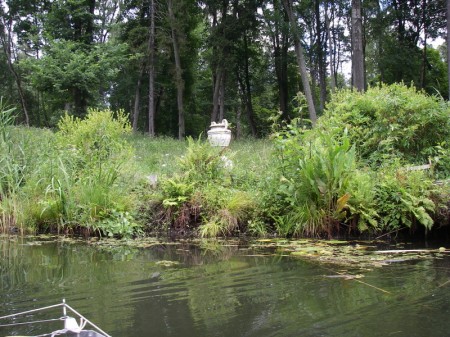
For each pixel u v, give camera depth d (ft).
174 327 7.37
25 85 105.19
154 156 34.58
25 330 7.25
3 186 22.67
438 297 8.93
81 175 22.27
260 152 31.58
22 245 16.80
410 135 21.68
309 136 19.74
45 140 26.25
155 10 79.46
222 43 82.99
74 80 58.18
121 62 67.92
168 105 106.11
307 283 10.24
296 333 7.00
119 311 8.29
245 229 19.44
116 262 13.24
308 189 18.39
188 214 20.13
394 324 7.36
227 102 105.91
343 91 27.81
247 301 8.80
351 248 15.35
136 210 20.56
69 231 19.99
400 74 93.97
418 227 18.11
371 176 19.39
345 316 7.79
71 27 65.26
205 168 22.39
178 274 11.41
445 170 20.61
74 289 9.95
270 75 105.29
